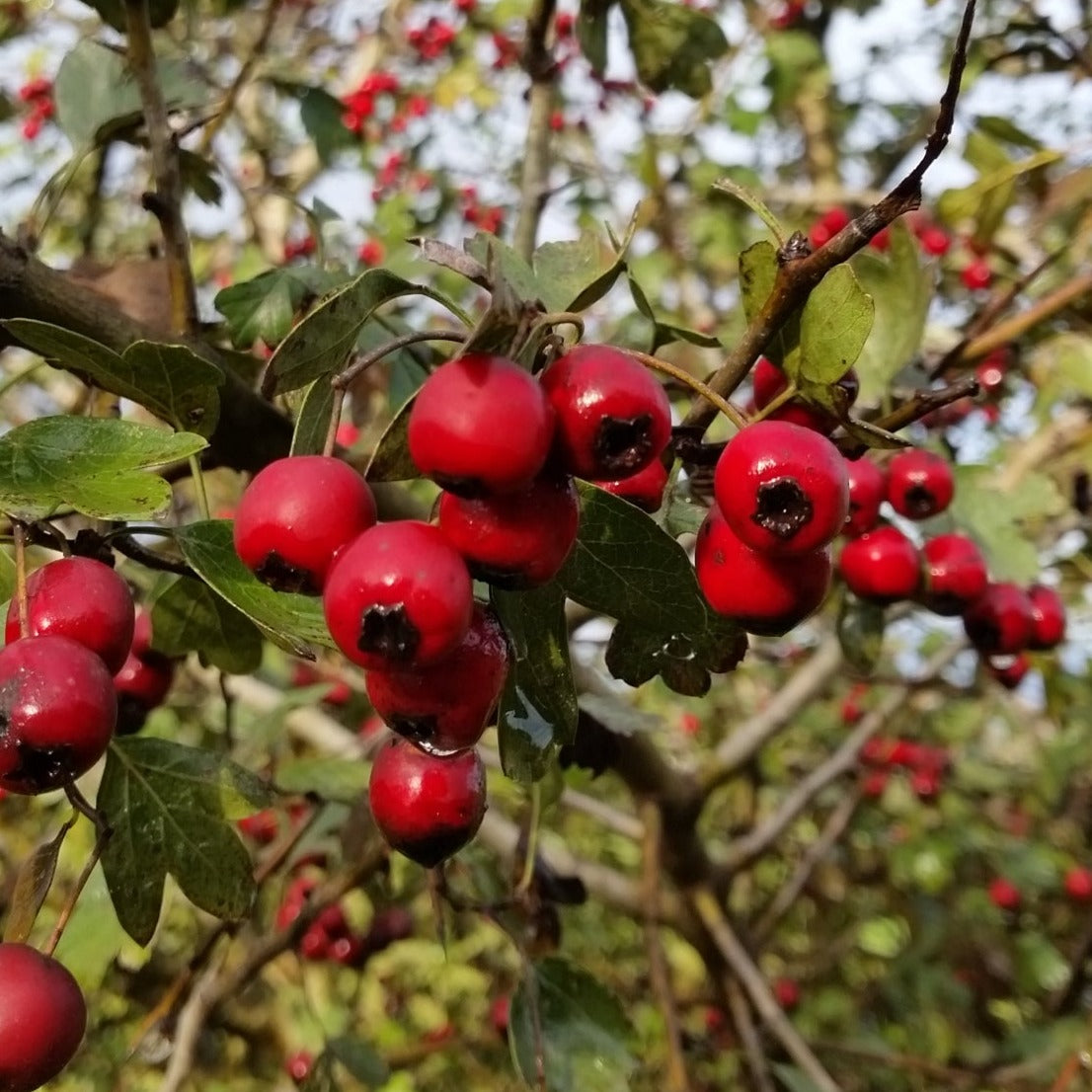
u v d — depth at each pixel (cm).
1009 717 45
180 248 14
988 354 20
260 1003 35
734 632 10
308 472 8
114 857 11
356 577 8
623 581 10
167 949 35
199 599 14
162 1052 20
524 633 10
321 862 25
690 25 19
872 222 9
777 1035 23
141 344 10
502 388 8
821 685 26
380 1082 21
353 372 9
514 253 12
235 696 27
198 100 19
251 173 34
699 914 24
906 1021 40
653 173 35
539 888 19
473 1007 42
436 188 42
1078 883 41
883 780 41
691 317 38
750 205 10
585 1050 17
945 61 43
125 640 9
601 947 44
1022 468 24
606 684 18
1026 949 40
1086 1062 25
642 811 23
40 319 12
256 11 36
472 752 10
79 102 16
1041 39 25
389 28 44
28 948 9
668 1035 20
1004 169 21
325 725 27
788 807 28
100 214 31
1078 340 21
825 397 10
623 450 8
